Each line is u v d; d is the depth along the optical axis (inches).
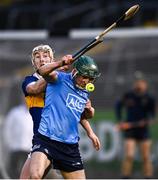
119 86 1455.5
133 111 1435.8
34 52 797.9
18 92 1473.9
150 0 1945.1
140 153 1425.9
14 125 1362.0
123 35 1466.5
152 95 1439.5
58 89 772.0
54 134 767.1
